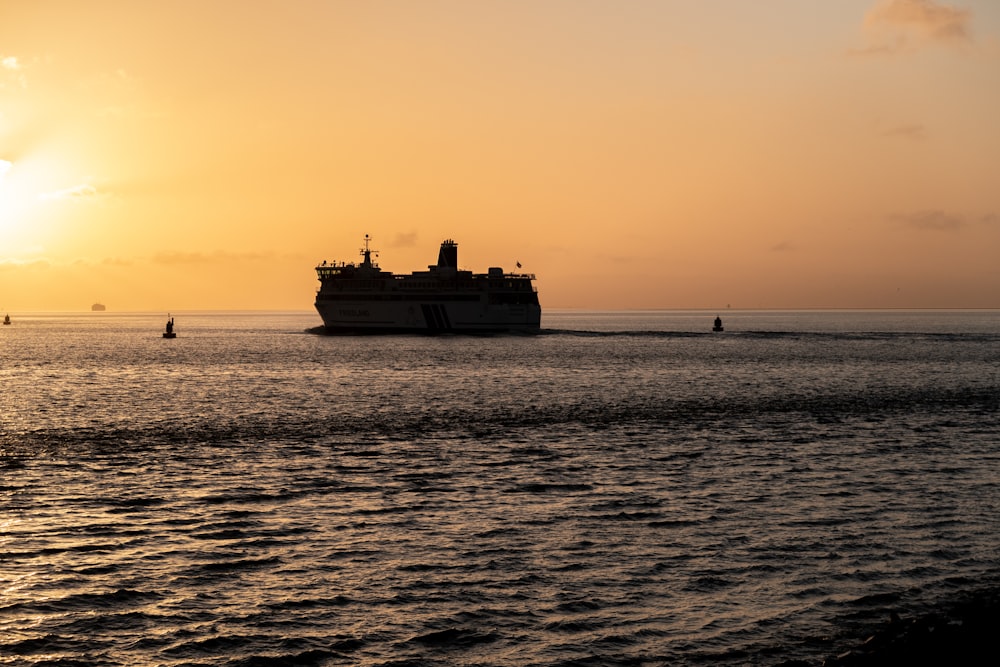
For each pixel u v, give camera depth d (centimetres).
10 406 10512
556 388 12850
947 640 2948
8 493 5475
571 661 3061
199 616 3456
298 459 6725
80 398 11519
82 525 4731
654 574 3919
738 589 3719
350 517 4925
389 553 4250
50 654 3119
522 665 3038
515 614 3472
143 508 5116
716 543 4388
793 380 14200
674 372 15888
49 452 7038
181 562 4106
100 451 7088
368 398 11469
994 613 3161
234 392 12331
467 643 3212
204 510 5075
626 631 3297
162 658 3097
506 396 11700
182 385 13462
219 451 7100
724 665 3011
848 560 4091
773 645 3153
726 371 16125
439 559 4153
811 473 6138
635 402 10906
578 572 3956
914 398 11312
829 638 3200
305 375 15325
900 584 3750
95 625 3362
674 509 5088
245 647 3186
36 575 3900
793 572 3925
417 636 3275
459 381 14038
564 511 5053
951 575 3866
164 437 7888
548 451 7100
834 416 9412
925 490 5559
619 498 5369
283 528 4694
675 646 3164
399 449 7200
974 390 12394
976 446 7319
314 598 3647
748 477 6003
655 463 6544
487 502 5275
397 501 5300
